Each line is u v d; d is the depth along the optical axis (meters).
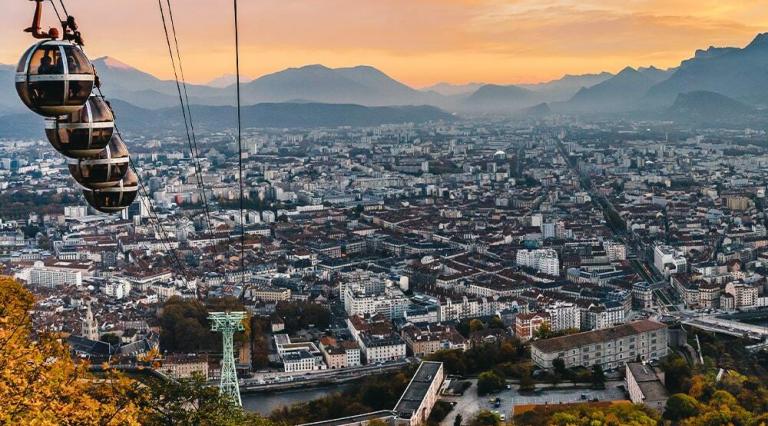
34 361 153.88
